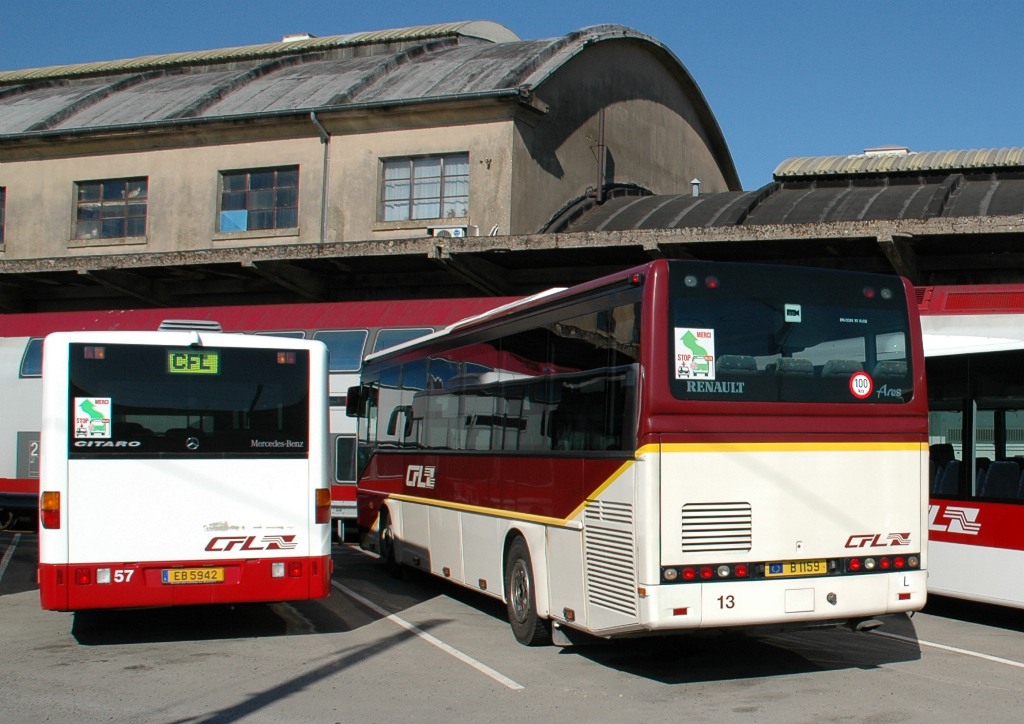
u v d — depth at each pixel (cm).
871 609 838
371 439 1580
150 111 3078
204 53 3847
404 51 3244
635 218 2742
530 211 2742
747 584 803
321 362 1036
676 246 2052
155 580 967
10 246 3084
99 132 2972
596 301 888
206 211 2909
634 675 873
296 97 2962
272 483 1005
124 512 966
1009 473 1077
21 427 2138
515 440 1033
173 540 974
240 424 1005
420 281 2572
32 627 1105
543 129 2834
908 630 1103
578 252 2177
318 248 2336
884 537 848
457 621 1137
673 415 797
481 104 2670
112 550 959
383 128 2772
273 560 998
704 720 729
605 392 857
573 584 897
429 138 2731
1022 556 1049
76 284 2831
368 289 2630
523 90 2638
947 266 2095
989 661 932
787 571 815
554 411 950
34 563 1675
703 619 789
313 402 1027
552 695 806
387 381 1512
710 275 825
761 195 2708
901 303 883
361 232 2762
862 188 2769
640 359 808
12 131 3105
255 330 2003
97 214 3041
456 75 2908
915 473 864
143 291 2703
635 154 3403
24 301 2978
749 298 834
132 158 2997
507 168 2655
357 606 1240
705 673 883
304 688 830
